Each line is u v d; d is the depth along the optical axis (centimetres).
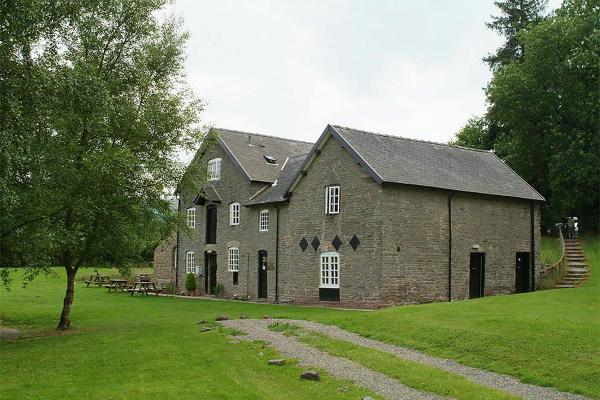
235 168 3812
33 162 1636
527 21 5038
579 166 3800
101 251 2164
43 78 1563
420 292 2753
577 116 3944
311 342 1634
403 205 2734
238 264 3722
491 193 3034
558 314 1778
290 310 2661
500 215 3134
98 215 2023
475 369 1319
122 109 2050
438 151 3275
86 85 1784
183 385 1193
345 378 1234
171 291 4316
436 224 2841
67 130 1911
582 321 1602
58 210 1908
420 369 1288
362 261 2739
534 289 3253
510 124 4347
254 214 3603
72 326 2252
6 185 1522
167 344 1662
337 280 2883
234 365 1375
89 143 2055
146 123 2184
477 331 1563
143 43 2264
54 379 1273
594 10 3991
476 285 2998
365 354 1455
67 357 1527
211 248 3975
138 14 2189
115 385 1207
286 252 3281
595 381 1159
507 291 3123
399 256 2698
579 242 3809
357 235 2777
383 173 2692
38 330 2194
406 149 3091
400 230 2712
